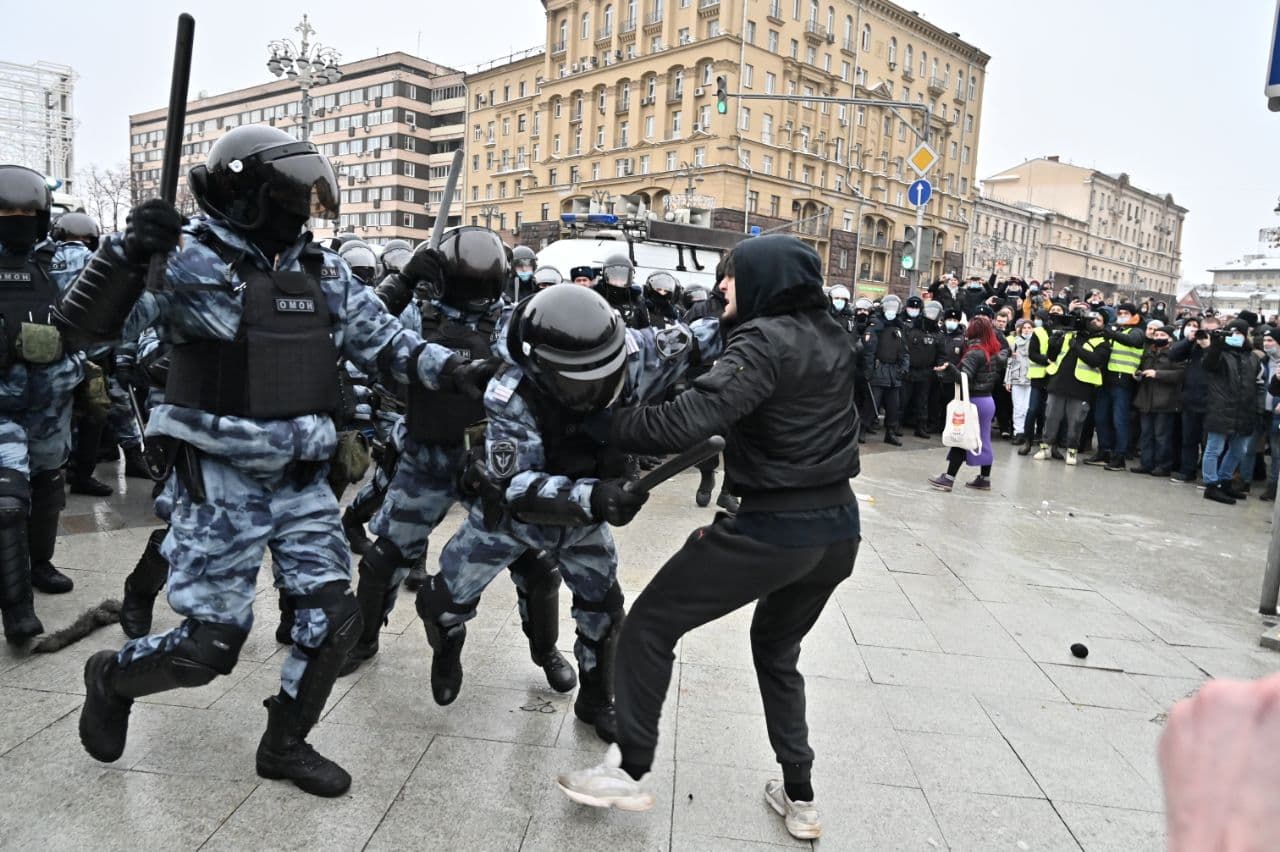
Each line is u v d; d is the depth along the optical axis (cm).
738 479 238
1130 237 8819
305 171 246
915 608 474
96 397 401
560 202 5656
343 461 270
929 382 1213
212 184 247
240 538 249
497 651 382
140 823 245
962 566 566
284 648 371
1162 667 410
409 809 260
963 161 6341
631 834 254
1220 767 70
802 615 256
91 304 221
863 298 1216
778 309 235
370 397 487
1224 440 862
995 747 320
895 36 5631
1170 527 733
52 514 407
